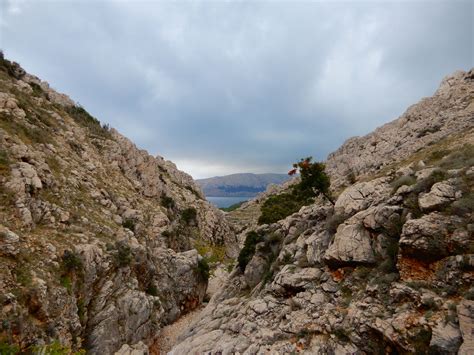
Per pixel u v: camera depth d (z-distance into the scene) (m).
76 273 20.03
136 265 27.47
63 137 39.12
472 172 12.44
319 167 28.33
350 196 18.14
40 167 25.30
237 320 17.73
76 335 18.12
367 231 14.83
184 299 35.12
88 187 32.34
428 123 47.34
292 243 21.11
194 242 57.62
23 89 42.88
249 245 27.55
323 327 12.70
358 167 56.47
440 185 12.57
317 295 14.91
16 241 17.47
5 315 13.89
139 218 36.62
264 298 17.62
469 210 10.80
